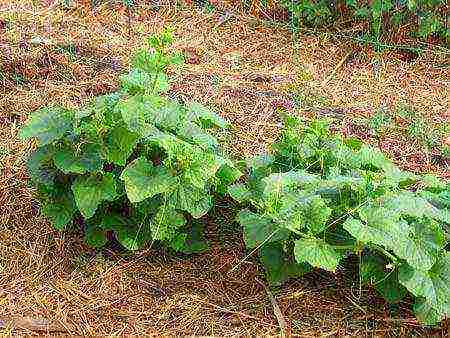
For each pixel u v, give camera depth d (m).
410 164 2.69
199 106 2.34
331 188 2.05
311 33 3.55
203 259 2.21
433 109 3.05
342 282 2.15
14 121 2.70
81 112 2.11
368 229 1.86
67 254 2.21
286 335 1.98
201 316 2.03
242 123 2.85
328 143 2.25
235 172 2.19
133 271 2.16
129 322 2.01
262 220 2.04
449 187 2.16
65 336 1.97
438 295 1.87
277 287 2.12
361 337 1.98
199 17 3.63
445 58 3.42
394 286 1.99
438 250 1.90
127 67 3.12
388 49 3.46
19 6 3.53
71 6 3.58
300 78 3.18
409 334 1.99
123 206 2.20
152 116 2.10
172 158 2.03
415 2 3.43
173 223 2.07
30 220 2.31
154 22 3.57
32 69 2.97
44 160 2.09
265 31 3.57
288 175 2.04
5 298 2.06
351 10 3.58
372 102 3.08
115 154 2.02
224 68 3.25
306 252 1.89
